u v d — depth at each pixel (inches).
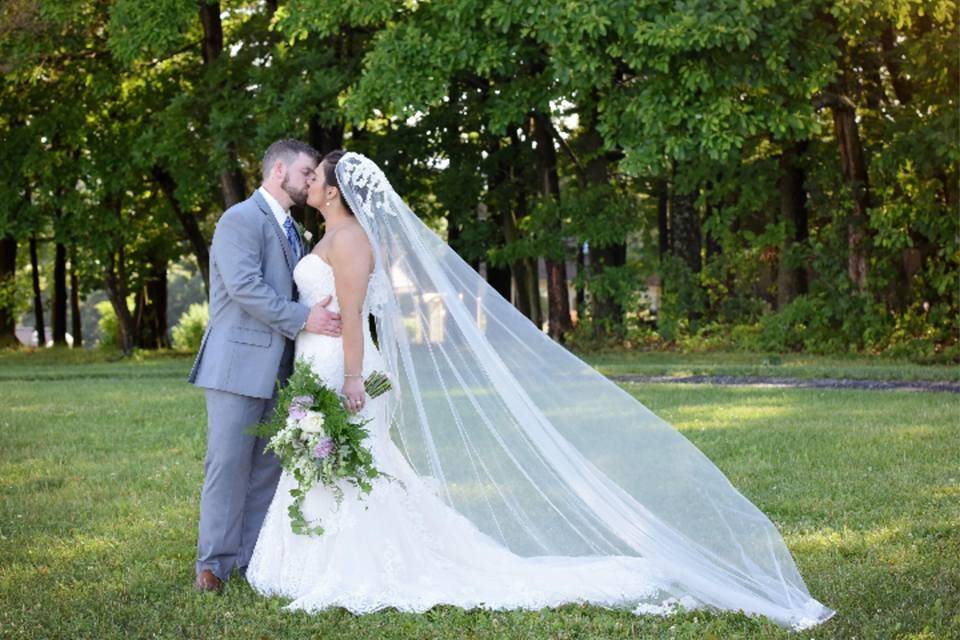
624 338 855.1
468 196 892.6
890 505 251.0
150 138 850.1
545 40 634.8
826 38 651.5
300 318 195.5
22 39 850.8
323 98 762.8
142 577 200.2
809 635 163.9
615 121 675.4
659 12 621.9
